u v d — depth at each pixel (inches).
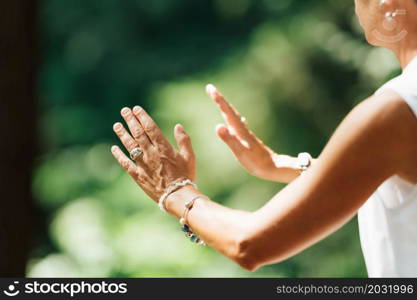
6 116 200.5
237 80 576.4
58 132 716.7
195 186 116.9
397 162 103.9
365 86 497.0
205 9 820.6
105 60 822.5
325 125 524.1
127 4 831.7
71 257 392.2
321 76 519.2
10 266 202.1
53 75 819.4
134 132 118.2
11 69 199.6
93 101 812.6
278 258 107.8
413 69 106.3
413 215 106.9
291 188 107.0
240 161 144.6
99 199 490.9
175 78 783.7
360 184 103.7
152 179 117.6
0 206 201.8
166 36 826.2
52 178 550.0
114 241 409.4
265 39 547.5
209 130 564.7
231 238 108.7
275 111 533.6
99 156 644.7
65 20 837.8
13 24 199.0
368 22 116.0
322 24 524.7
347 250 454.3
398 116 102.7
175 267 400.5
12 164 202.1
